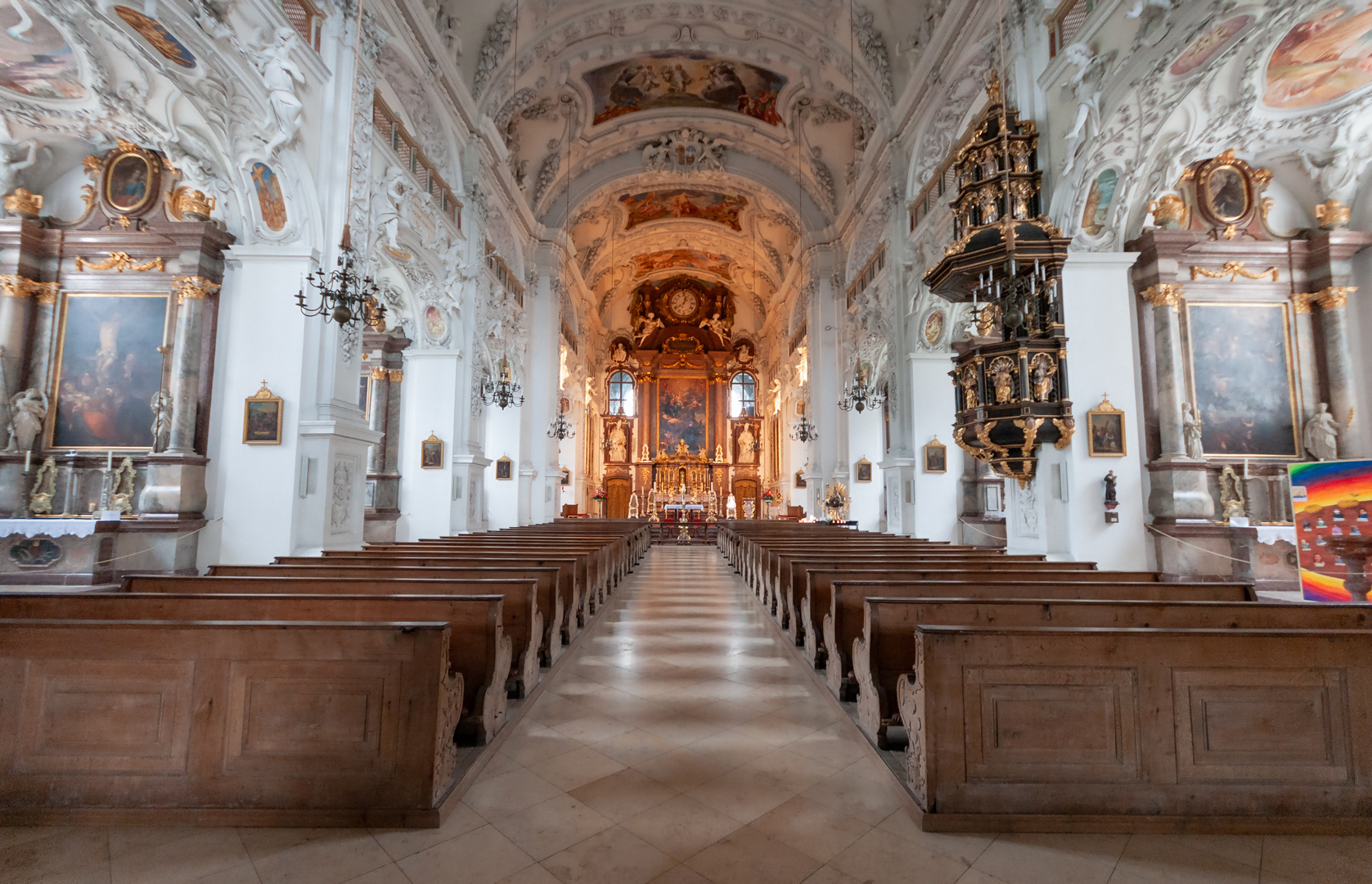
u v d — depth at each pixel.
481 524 13.73
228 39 6.56
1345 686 2.85
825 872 2.52
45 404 8.19
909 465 12.57
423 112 11.21
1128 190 7.75
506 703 4.28
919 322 12.44
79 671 2.85
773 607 7.88
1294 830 2.76
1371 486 6.21
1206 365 8.59
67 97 7.32
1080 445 7.63
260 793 2.81
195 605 3.49
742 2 13.88
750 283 30.11
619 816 2.95
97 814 2.76
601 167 19.70
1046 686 2.86
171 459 7.38
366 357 12.11
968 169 8.30
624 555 12.15
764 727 4.13
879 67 13.05
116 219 8.48
